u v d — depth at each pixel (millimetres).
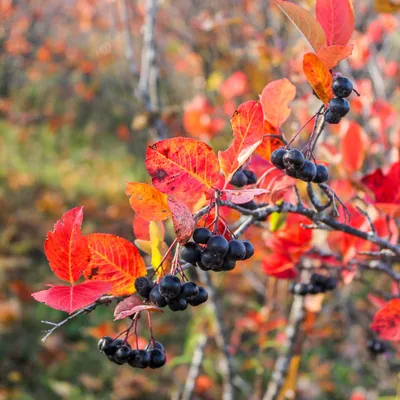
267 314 3471
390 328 1493
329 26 1377
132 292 1307
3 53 7641
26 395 4809
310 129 2709
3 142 9930
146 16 3205
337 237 2047
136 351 1281
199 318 3543
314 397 4398
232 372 3211
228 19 3914
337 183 2115
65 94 9961
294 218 1902
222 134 4121
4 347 5340
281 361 3000
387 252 1766
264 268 2018
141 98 3166
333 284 2178
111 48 6750
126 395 4762
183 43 5270
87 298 1146
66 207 8188
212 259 1104
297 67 3371
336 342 4875
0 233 7031
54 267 1223
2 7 7352
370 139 3023
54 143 10273
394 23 3857
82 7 7172
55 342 5402
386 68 4160
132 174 9109
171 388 4703
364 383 4422
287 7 1291
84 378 4930
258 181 1503
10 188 8422
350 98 3252
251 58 4574
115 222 7855
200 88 5223
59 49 7414
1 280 6148
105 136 10727
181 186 1185
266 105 1504
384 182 1838
